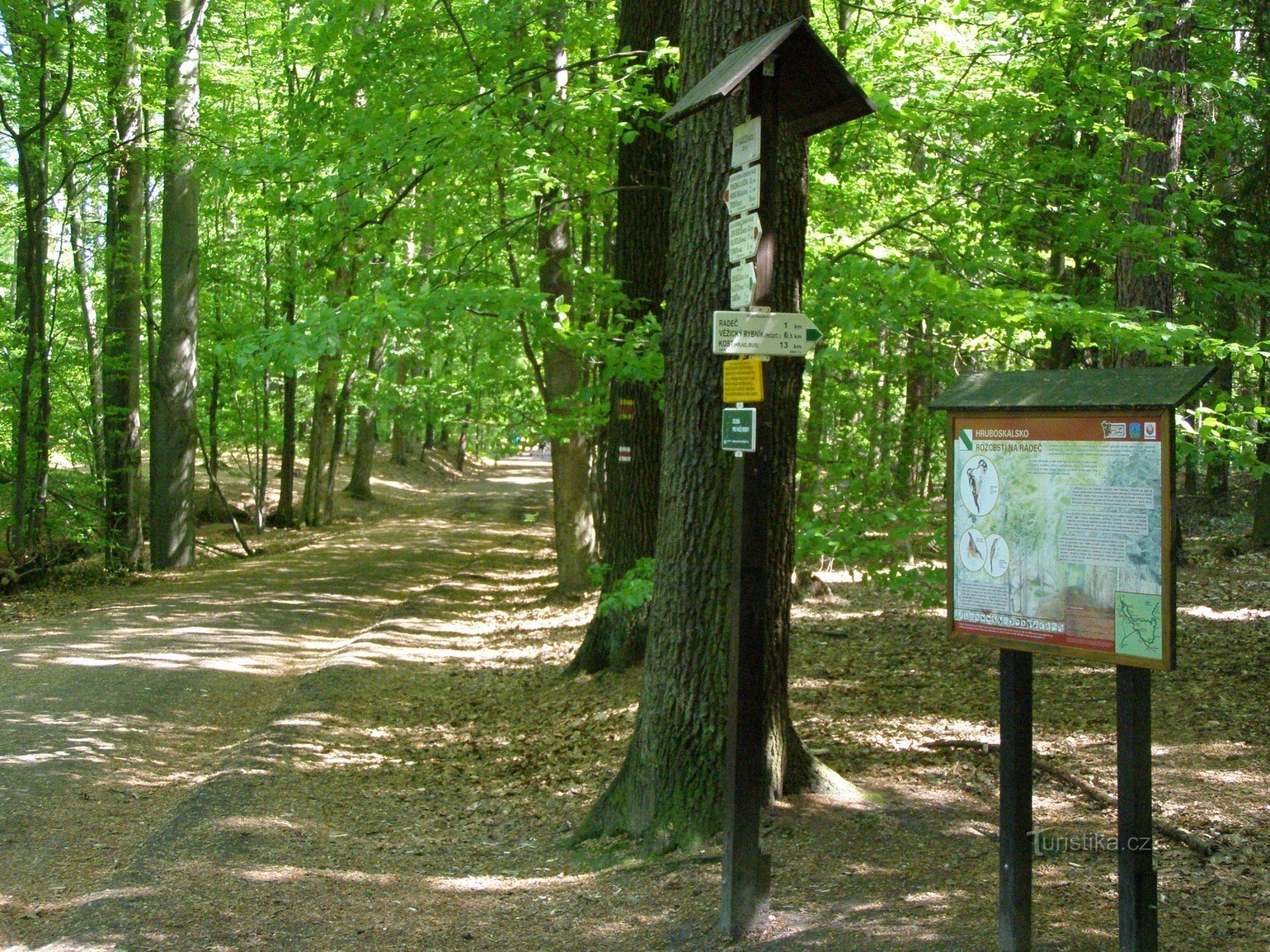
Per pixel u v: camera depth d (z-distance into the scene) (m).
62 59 19.03
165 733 10.23
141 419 30.00
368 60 8.85
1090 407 3.59
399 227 9.09
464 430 16.88
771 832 5.73
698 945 4.66
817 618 12.59
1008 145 8.52
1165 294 9.49
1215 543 17.00
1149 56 9.95
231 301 25.66
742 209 4.67
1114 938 4.32
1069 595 3.68
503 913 5.43
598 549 17.97
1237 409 6.39
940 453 10.88
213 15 22.61
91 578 19.78
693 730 5.95
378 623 15.80
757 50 4.52
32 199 19.03
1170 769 6.71
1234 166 12.77
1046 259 11.50
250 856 6.48
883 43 8.88
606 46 12.12
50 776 8.52
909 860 5.37
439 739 10.08
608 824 6.32
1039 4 8.61
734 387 4.67
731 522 5.89
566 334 7.23
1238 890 4.88
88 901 5.66
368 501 36.06
